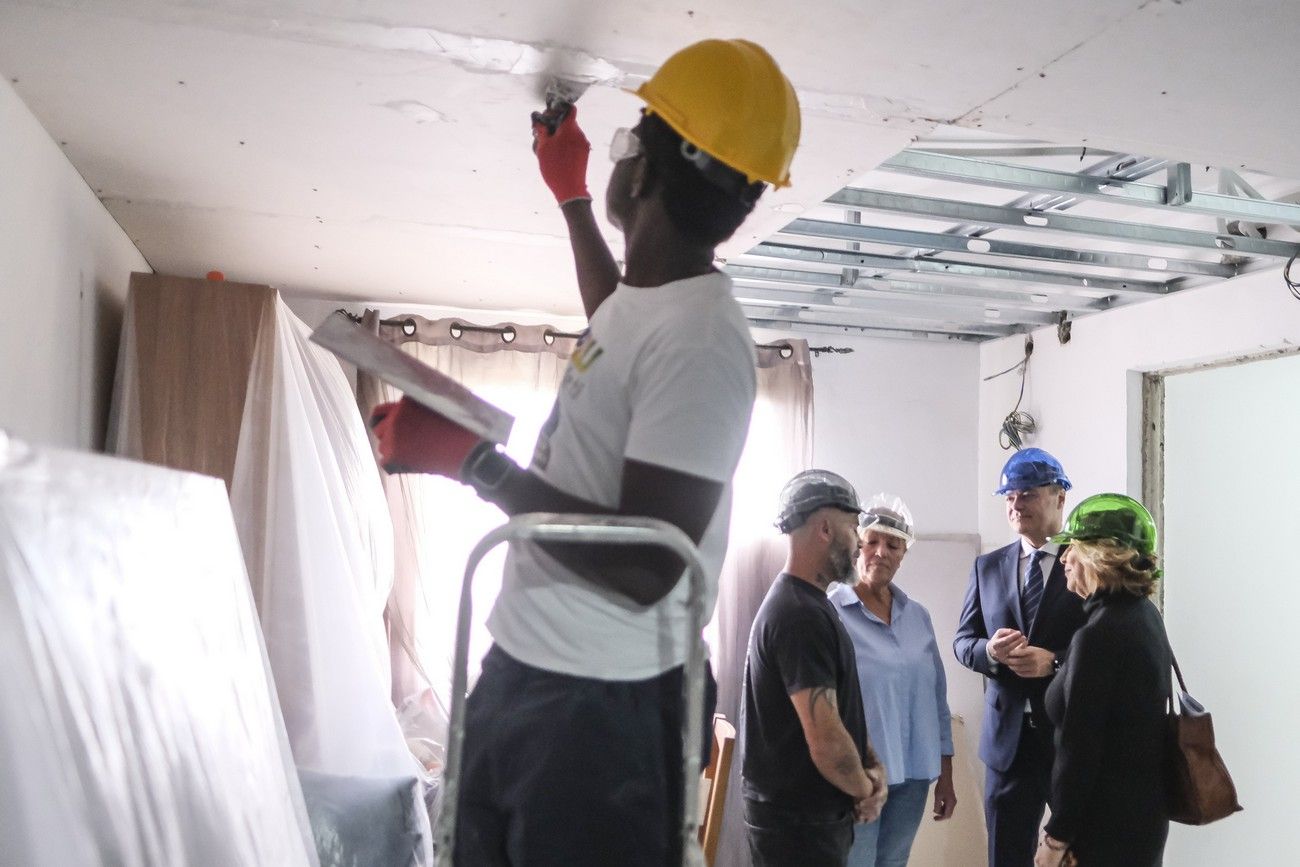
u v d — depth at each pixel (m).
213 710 1.42
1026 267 3.41
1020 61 1.66
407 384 0.93
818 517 2.31
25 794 0.74
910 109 1.86
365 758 2.56
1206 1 1.44
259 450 2.68
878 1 1.46
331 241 2.97
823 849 2.14
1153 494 3.72
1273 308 3.14
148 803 1.04
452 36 1.60
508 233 2.85
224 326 2.71
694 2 1.47
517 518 0.92
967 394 4.57
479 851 0.98
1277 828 3.67
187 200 2.56
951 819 4.12
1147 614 2.32
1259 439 3.84
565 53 1.65
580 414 1.00
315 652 2.61
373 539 3.16
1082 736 2.24
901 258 3.25
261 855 1.43
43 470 1.05
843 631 2.27
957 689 4.40
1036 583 3.13
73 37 1.61
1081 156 2.62
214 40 1.62
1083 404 3.97
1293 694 3.76
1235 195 2.81
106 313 2.70
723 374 0.95
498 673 1.00
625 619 0.96
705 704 1.07
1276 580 3.81
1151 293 3.53
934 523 4.49
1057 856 2.26
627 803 0.94
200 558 1.62
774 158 1.04
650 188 1.03
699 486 0.93
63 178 2.21
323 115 1.96
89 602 1.05
